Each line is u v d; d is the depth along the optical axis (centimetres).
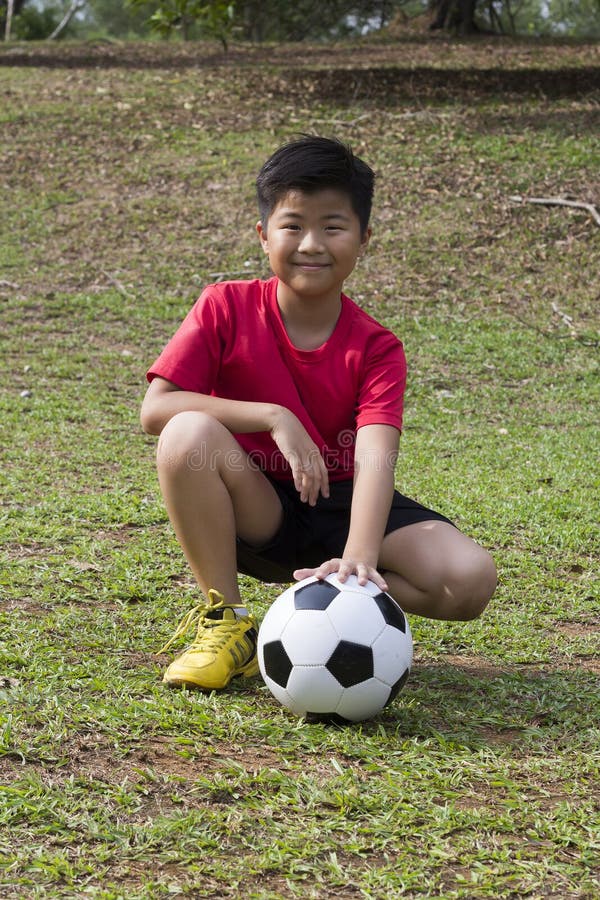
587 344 1066
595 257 1230
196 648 360
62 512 586
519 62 2050
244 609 374
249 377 371
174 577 494
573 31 3481
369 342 370
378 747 318
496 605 477
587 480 698
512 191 1365
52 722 321
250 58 2191
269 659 334
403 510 371
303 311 365
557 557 551
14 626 411
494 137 1529
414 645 424
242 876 250
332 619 326
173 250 1262
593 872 260
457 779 300
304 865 255
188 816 272
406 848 265
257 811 278
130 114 1683
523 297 1167
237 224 1313
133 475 676
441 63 2038
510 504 633
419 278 1198
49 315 1109
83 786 286
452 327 1102
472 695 368
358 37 2633
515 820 281
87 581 473
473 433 830
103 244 1282
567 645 431
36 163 1507
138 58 2225
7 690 343
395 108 1678
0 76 1984
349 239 351
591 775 310
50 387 908
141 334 1067
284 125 1609
